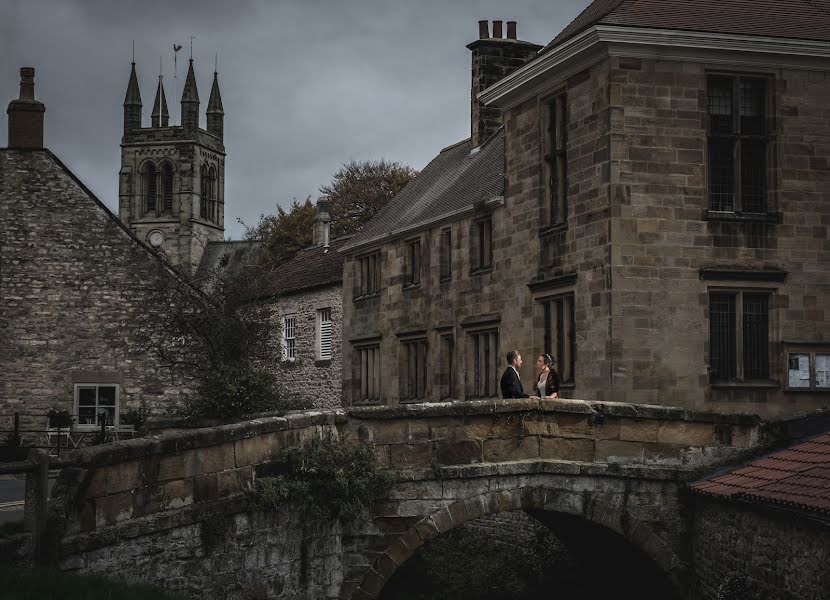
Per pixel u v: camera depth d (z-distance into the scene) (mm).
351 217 63594
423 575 24688
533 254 24594
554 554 23641
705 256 21453
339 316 39969
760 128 22156
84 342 33219
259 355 32500
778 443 19234
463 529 27156
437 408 17469
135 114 114062
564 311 23172
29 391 33062
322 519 16266
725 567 17453
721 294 21703
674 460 18859
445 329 30125
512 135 25750
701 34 21203
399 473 17141
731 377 21625
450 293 29797
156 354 32906
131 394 33125
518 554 24891
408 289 32812
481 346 27781
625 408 18594
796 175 22062
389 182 64875
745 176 22047
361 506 16438
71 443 32531
